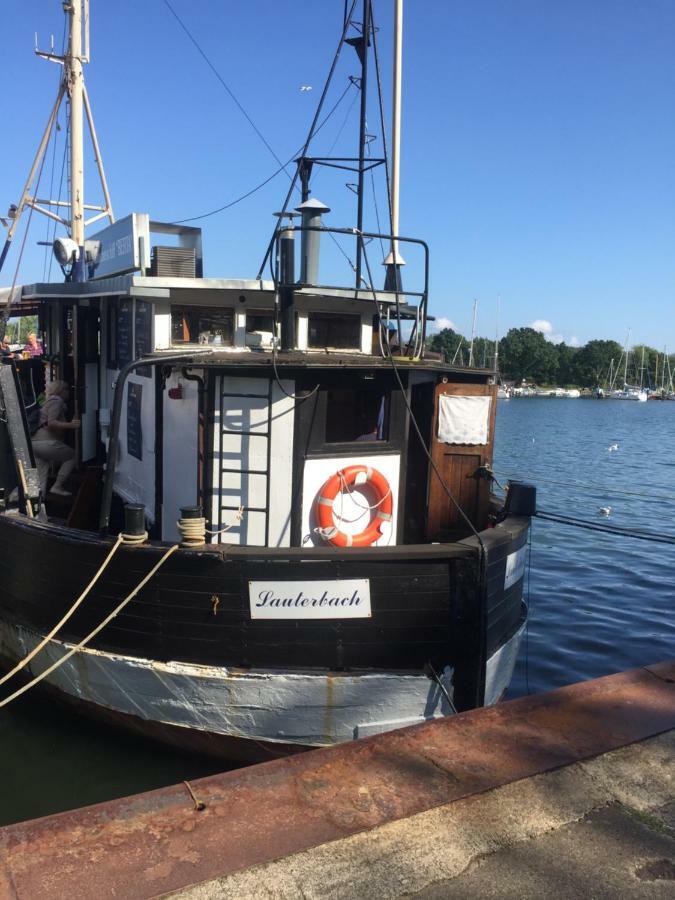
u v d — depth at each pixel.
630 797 3.26
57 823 2.96
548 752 3.56
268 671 5.57
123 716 6.09
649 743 3.67
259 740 5.73
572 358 152.75
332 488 6.34
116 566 5.71
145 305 7.42
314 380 6.21
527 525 6.38
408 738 3.65
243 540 6.38
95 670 6.00
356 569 5.41
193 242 8.67
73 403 9.67
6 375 6.82
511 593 6.16
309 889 2.69
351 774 3.35
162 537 7.10
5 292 10.85
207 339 7.57
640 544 15.21
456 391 7.04
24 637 6.57
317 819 3.04
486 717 3.87
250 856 2.82
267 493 6.27
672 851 2.96
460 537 7.20
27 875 2.69
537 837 3.00
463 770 3.40
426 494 7.20
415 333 7.97
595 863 2.88
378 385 6.55
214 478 6.35
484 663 5.59
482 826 3.05
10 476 6.85
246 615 5.52
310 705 5.60
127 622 5.80
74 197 13.65
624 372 147.62
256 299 7.59
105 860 2.77
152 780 5.88
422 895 2.69
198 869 2.74
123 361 8.22
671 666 4.51
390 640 5.54
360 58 10.39
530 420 76.94
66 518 8.43
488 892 2.72
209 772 6.02
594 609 10.78
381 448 6.62
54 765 6.06
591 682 4.27
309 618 5.48
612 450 36.84
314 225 7.27
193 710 5.74
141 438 7.61
